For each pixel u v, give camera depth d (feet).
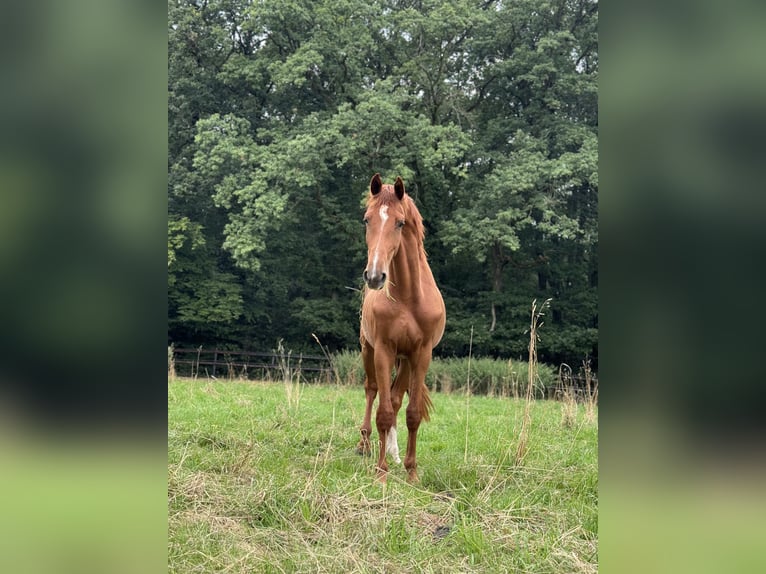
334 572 8.45
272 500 10.48
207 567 8.27
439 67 63.26
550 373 41.37
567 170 52.80
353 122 54.19
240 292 65.82
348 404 25.27
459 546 9.65
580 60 66.28
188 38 64.90
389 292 14.25
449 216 65.72
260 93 66.69
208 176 59.31
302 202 62.95
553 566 8.77
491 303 64.64
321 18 59.98
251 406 22.74
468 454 15.79
